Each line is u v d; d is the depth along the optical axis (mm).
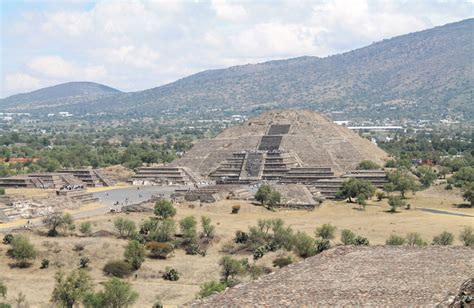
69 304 122062
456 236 177750
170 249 163500
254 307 56094
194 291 132375
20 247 152375
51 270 150000
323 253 78875
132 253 152250
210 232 179750
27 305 122188
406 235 172125
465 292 56750
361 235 181375
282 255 157375
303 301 57281
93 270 150000
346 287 61375
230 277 142500
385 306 54906
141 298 127438
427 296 57219
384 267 69438
